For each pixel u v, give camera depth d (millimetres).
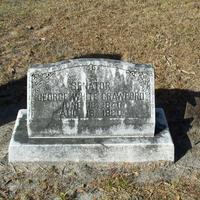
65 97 1773
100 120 1790
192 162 1803
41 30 3062
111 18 3221
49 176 1732
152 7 3396
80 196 1641
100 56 2691
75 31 3025
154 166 1774
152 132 1801
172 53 2699
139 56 2682
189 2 3457
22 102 2242
